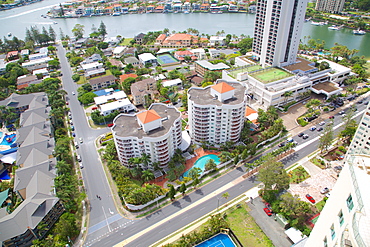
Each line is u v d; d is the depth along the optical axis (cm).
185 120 18950
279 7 19875
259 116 17662
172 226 11756
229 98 15488
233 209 12362
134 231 11644
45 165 13725
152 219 12144
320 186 13212
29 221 10881
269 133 16362
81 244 11188
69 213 11875
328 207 5022
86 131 18425
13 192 13725
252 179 13938
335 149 15512
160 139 13538
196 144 16488
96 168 15188
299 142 16288
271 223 11656
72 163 15662
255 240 10981
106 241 11281
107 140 17338
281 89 19550
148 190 12875
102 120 18975
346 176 4500
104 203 13038
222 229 11381
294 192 12938
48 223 11456
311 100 18938
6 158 15562
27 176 13125
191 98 15700
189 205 12725
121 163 15012
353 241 3516
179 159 14588
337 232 4322
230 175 14288
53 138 16275
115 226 11906
